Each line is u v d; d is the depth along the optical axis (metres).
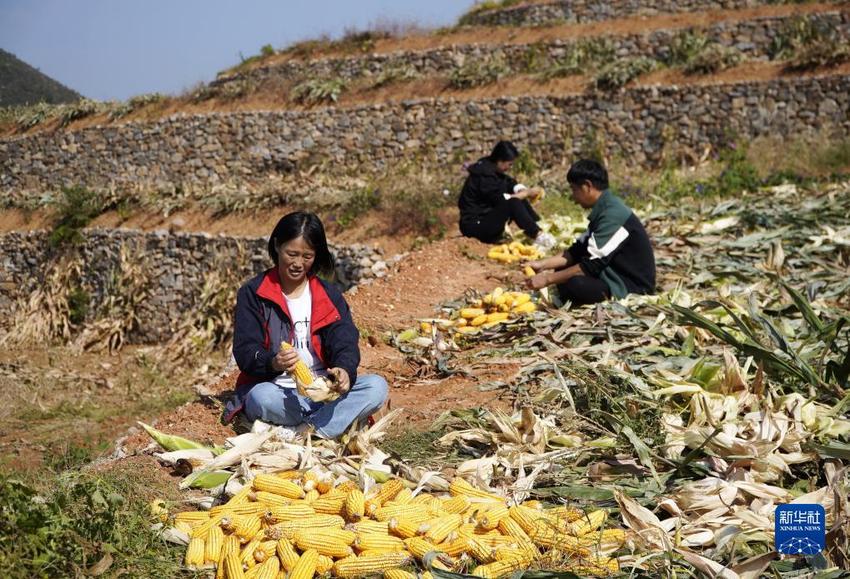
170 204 20.30
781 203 11.84
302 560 3.13
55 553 3.02
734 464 3.87
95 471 3.96
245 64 28.12
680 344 5.87
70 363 16.12
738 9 24.31
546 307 7.07
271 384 4.46
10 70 51.81
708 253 8.98
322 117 23.06
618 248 6.97
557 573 3.01
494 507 3.51
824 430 4.22
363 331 7.28
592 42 23.52
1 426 9.66
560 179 18.11
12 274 21.34
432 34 26.83
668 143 19.97
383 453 4.09
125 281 18.94
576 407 4.80
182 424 5.10
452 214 16.39
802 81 19.31
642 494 3.72
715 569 3.14
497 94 22.02
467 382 5.70
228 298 16.47
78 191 21.30
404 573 3.07
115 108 26.08
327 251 4.53
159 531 3.38
